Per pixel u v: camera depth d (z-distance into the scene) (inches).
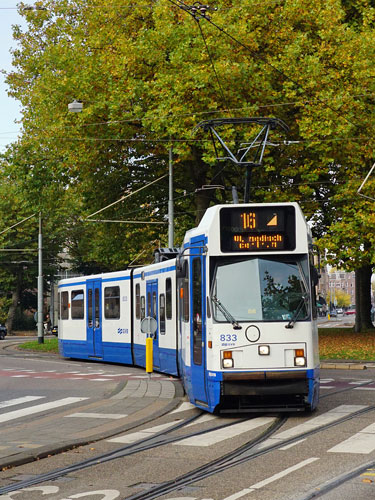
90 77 1155.9
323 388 684.1
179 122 1088.2
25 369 1017.5
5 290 2773.1
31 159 1316.4
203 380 521.3
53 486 323.6
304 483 307.6
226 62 1068.5
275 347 496.4
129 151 1277.1
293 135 1180.5
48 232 2635.3
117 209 1432.1
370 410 526.6
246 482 315.3
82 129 1179.9
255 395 509.0
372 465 339.0
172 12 1109.7
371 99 1184.8
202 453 387.2
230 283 510.9
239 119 855.1
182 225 1579.7
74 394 693.3
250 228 517.7
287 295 507.2
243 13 1107.9
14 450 398.0
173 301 823.7
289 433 437.7
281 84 1144.8
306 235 521.0
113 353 1058.1
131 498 296.7
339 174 1283.2
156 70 1139.3
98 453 398.3
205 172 1291.8
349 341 1320.1
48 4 1349.7
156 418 522.6
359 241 1218.0
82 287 1162.6
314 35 1190.9
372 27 1280.8
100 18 1187.3
